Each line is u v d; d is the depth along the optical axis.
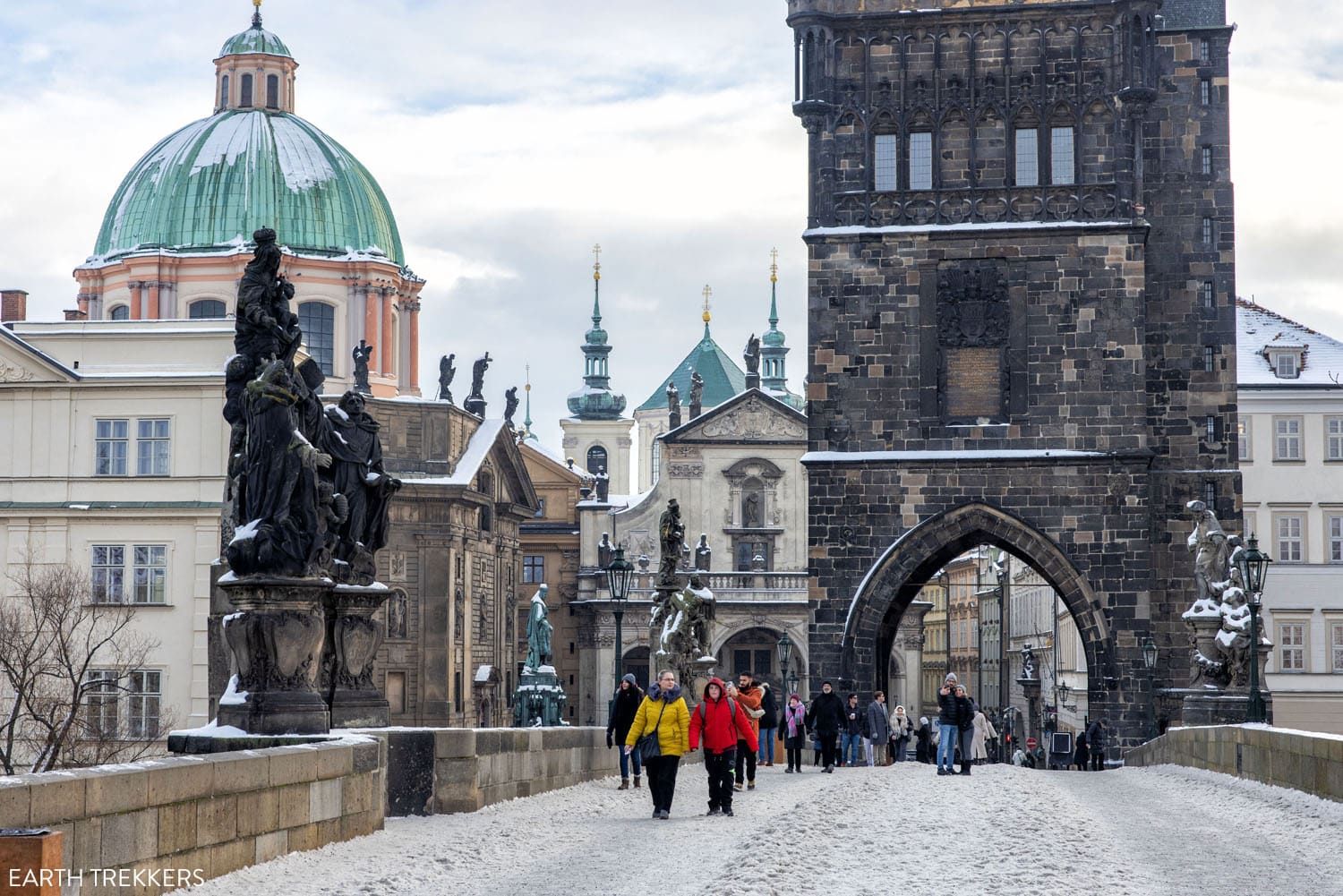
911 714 165.00
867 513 83.69
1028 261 83.62
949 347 83.75
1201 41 87.31
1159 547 85.94
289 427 31.64
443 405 130.00
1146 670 82.12
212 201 136.25
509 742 40.28
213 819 23.89
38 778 19.56
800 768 63.62
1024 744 172.88
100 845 20.64
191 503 97.44
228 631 31.58
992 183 84.19
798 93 85.19
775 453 167.88
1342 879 27.06
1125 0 83.00
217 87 143.88
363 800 30.12
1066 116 84.00
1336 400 118.25
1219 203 86.69
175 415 98.50
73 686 79.56
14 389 98.75
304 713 31.12
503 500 144.50
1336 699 116.25
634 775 47.38
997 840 31.06
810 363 84.38
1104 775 57.97
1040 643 163.38
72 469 98.38
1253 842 32.03
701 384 175.12
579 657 170.50
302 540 31.53
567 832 33.22
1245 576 56.84
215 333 100.56
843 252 84.38
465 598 131.75
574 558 172.62
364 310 138.25
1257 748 44.53
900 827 33.38
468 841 30.80
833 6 85.12
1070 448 83.12
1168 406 86.38
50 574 89.94
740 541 167.75
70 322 101.81
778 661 168.75
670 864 28.50
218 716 31.05
